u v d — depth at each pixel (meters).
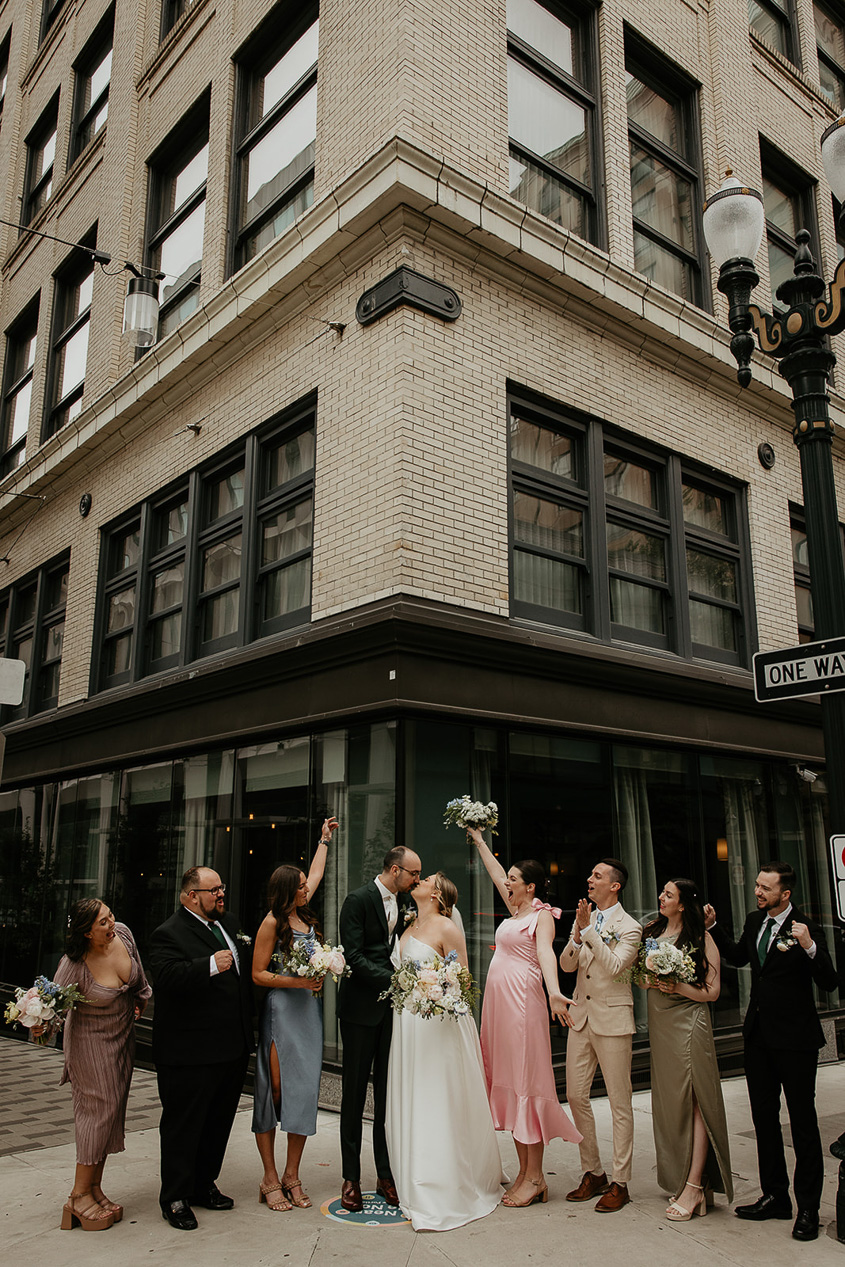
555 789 7.82
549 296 8.68
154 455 11.06
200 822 8.96
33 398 15.00
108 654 11.77
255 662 8.05
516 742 7.58
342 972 4.93
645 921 8.30
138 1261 4.31
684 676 8.86
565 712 7.84
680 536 9.79
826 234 13.11
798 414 5.30
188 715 9.17
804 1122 4.76
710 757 9.41
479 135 8.30
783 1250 4.45
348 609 7.48
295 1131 5.01
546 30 9.74
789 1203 4.91
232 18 10.94
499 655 7.35
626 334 9.41
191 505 10.19
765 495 10.94
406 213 7.56
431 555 7.22
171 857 9.32
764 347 5.46
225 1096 5.11
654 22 10.88
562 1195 5.25
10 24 19.38
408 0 7.96
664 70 11.06
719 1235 4.64
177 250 11.83
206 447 10.00
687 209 11.08
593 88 10.07
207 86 11.38
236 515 9.52
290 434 8.91
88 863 10.85
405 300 7.41
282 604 8.70
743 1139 6.46
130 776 10.27
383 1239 4.56
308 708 7.53
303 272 8.43
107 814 10.61
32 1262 4.30
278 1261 4.29
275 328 9.05
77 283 14.72
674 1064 5.04
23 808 12.61
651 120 10.97
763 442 11.05
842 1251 4.44
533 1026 5.19
